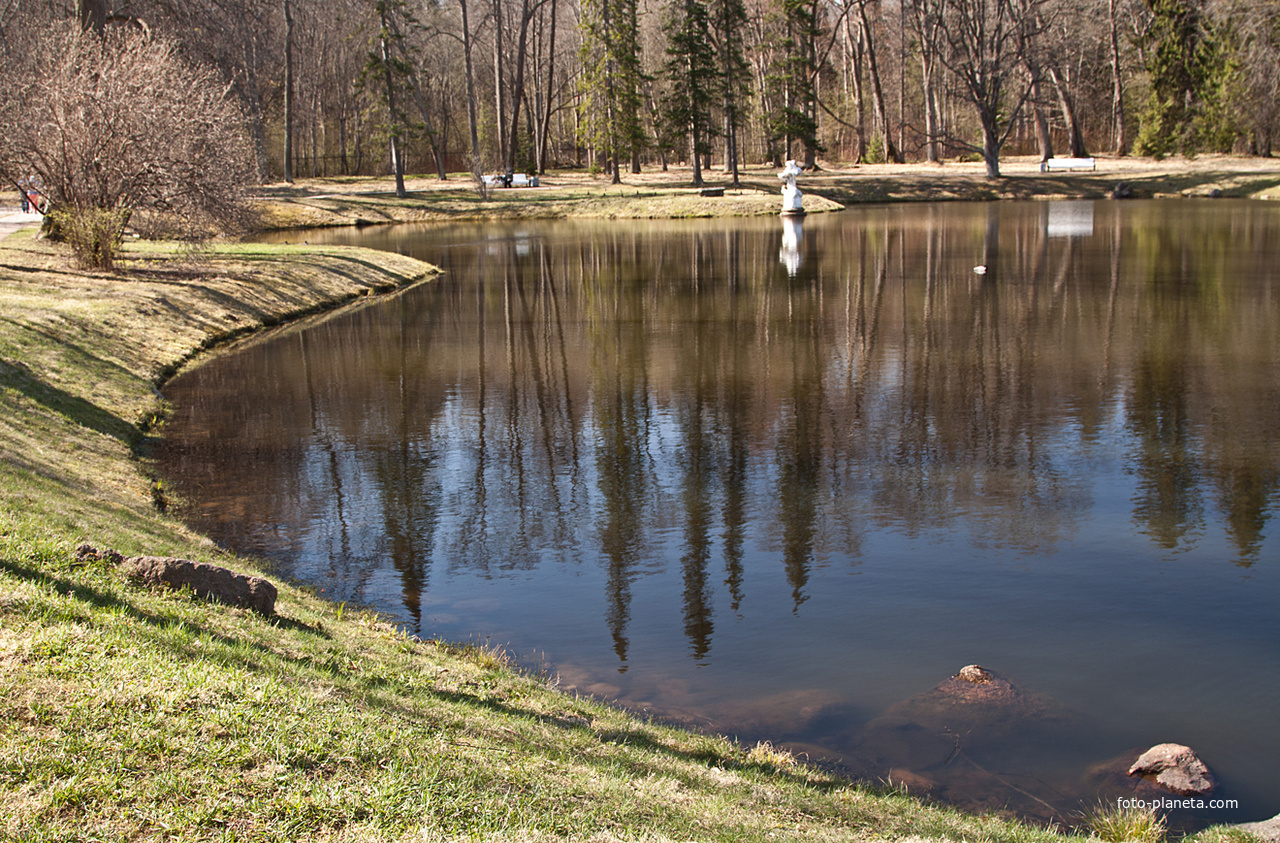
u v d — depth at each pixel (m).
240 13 40.50
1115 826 4.92
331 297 25.78
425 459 12.23
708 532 9.92
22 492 7.84
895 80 86.75
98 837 3.53
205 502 10.55
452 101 86.12
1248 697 6.58
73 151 21.83
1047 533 9.73
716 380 16.20
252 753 4.19
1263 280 25.03
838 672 7.04
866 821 4.78
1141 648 7.34
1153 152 64.25
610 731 5.68
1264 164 57.69
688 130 64.81
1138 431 12.94
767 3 76.69
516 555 9.34
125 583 6.04
